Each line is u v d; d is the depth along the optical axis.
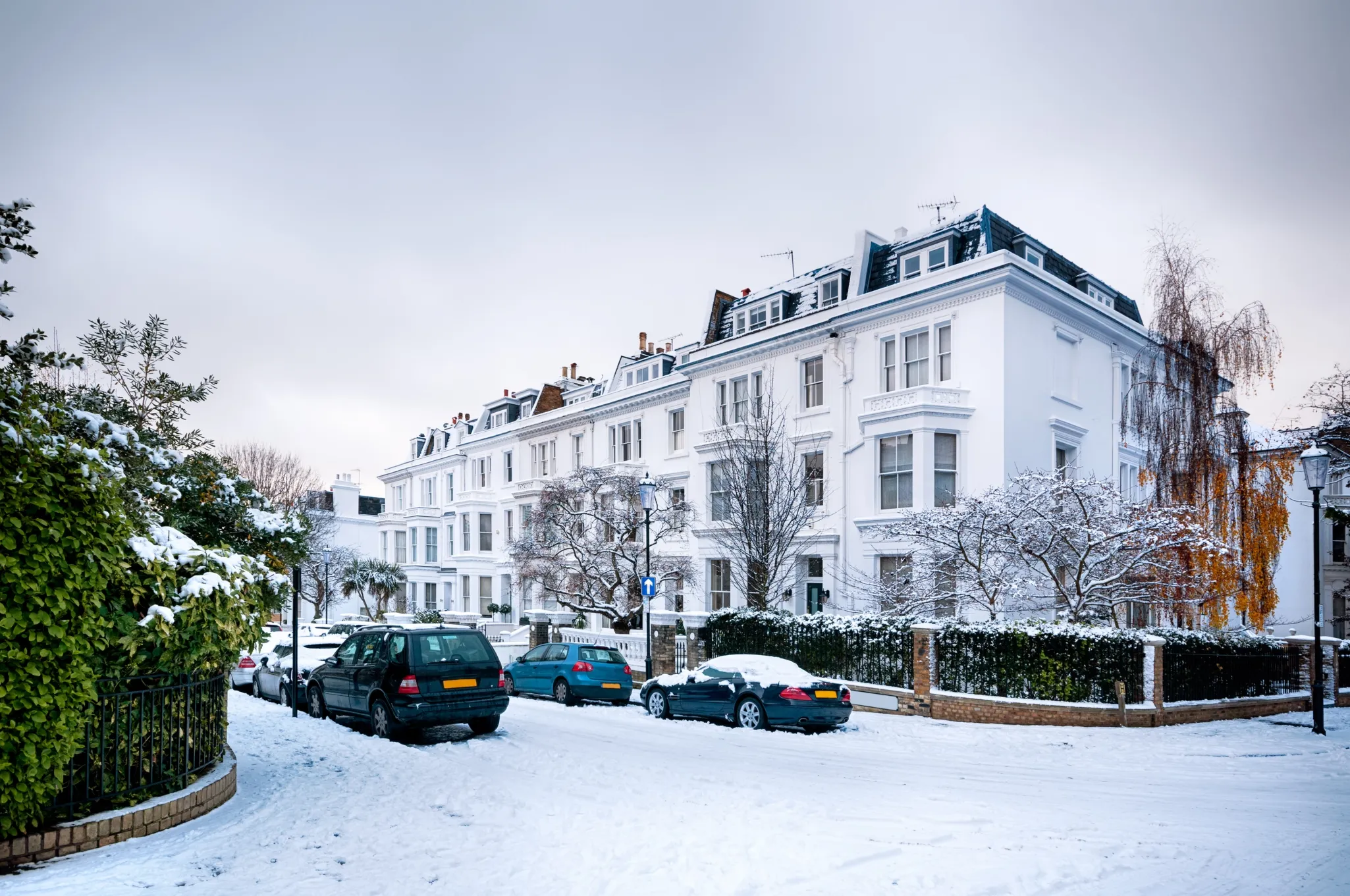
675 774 10.03
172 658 7.05
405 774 9.38
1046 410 23.09
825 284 27.05
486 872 6.18
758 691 14.56
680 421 31.36
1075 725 15.06
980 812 8.32
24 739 5.79
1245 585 21.20
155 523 8.77
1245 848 7.14
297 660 14.61
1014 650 15.90
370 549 59.50
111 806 6.63
